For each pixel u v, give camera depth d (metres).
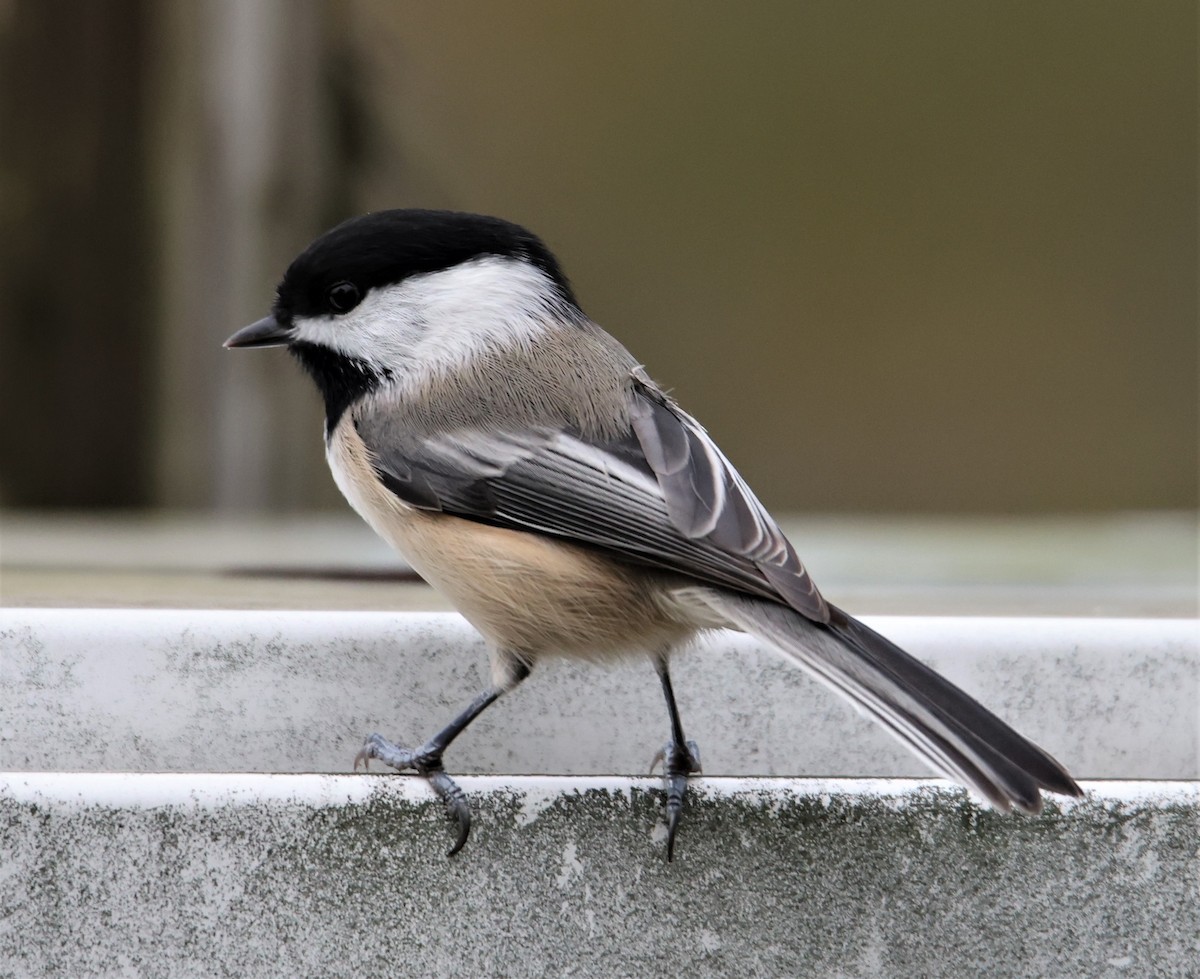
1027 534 11.55
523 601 5.42
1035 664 5.30
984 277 18.47
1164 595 7.16
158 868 4.22
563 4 17.89
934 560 9.14
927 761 4.27
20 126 12.36
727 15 18.25
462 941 4.32
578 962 4.34
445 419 5.80
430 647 5.39
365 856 4.29
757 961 4.36
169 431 12.65
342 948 4.28
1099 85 19.05
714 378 18.17
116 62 12.39
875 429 18.12
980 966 4.35
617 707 5.57
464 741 5.52
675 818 4.34
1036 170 18.86
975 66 19.02
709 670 5.48
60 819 4.19
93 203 12.43
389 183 13.43
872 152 18.75
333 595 6.38
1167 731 5.29
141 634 5.05
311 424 13.04
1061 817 4.32
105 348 12.52
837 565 8.98
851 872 4.36
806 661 4.74
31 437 12.48
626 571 5.39
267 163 12.39
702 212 18.38
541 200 17.98
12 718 4.98
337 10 12.88
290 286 6.20
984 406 18.14
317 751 5.20
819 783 4.41
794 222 18.38
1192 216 18.56
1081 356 18.34
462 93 16.45
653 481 5.38
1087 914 4.31
